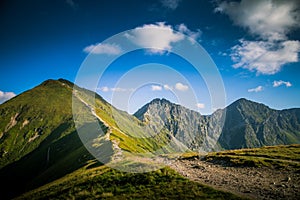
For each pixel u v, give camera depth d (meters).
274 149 52.72
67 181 31.83
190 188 20.02
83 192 23.16
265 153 46.34
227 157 38.38
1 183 104.75
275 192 18.53
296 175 24.64
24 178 105.06
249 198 16.91
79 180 28.64
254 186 20.61
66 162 69.75
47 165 108.25
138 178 23.83
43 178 68.75
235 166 32.66
